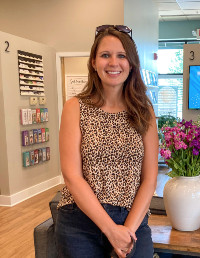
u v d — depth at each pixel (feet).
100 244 4.43
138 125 4.57
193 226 5.66
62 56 17.87
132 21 18.85
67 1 17.51
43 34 17.97
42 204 14.56
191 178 5.62
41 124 16.78
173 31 32.65
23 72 15.14
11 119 14.56
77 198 4.33
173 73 33.71
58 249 4.64
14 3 18.12
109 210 4.40
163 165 21.86
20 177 15.21
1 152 14.39
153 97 25.32
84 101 4.71
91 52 4.78
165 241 5.29
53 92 17.87
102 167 4.41
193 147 5.46
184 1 25.02
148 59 23.71
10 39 14.37
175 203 5.58
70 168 4.49
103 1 17.12
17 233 11.34
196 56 17.58
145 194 4.61
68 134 4.56
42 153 16.67
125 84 4.83
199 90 17.70
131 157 4.50
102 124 4.55
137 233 4.54
